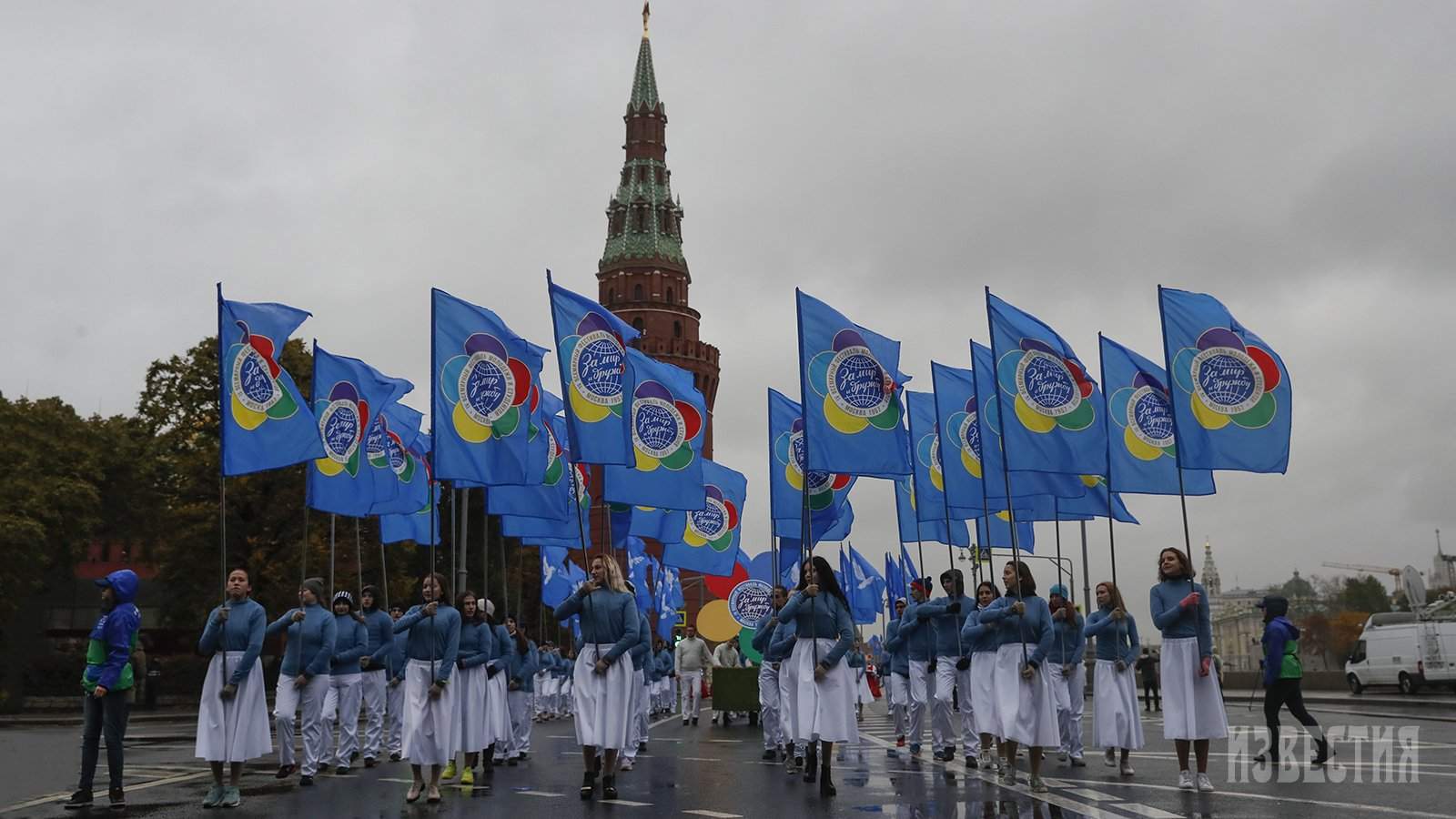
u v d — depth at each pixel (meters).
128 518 50.16
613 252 121.50
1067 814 10.88
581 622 12.77
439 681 12.61
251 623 12.51
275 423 14.13
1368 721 27.34
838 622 12.88
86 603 66.88
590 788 12.66
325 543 45.78
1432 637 43.91
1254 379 14.29
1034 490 17.20
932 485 22.73
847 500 22.86
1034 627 13.12
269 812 11.70
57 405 50.19
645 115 125.25
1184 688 12.49
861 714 34.78
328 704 16.16
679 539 23.30
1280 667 16.20
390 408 22.98
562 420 21.28
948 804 11.82
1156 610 12.77
